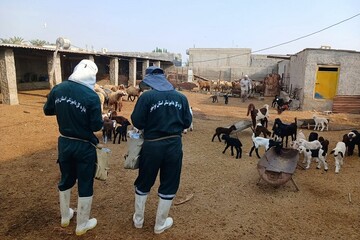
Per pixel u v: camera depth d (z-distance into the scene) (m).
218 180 6.14
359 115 16.02
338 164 6.73
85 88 3.66
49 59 17.84
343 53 16.34
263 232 4.21
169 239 3.94
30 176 5.86
